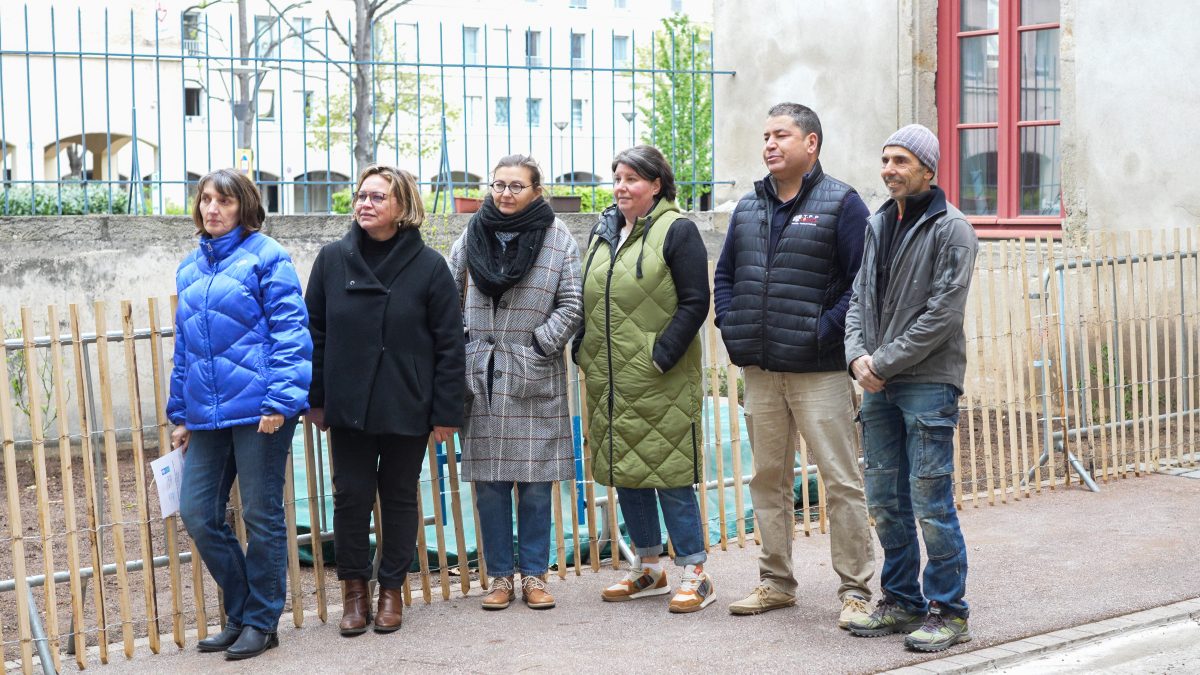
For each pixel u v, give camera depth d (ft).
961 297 13.42
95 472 15.34
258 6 89.51
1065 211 29.58
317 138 66.18
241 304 13.92
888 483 14.35
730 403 19.31
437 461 16.88
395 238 15.11
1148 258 23.77
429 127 74.28
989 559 17.93
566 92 102.58
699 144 47.75
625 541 19.33
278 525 14.37
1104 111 28.60
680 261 15.29
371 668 13.83
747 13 37.06
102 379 14.28
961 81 32.60
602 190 39.58
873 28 33.37
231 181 14.14
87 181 28.84
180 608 14.96
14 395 26.30
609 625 15.30
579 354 16.16
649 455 15.56
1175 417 25.43
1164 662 13.66
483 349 15.85
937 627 14.02
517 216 15.64
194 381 14.03
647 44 97.96
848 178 34.42
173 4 62.28
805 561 18.21
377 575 16.20
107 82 29.25
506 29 33.30
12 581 14.33
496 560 16.20
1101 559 17.74
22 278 27.14
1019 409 22.29
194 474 14.26
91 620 16.48
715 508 20.53
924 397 13.76
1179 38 27.02
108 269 27.99
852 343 14.17
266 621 14.43
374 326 14.67
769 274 14.93
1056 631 14.66
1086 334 23.17
